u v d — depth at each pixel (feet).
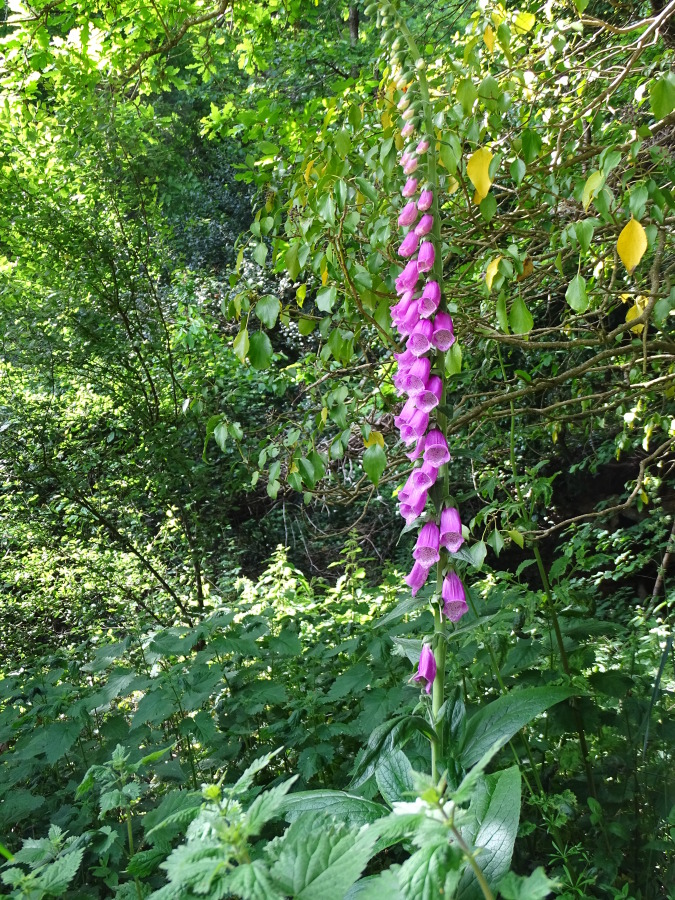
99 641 19.98
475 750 7.03
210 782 11.72
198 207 46.29
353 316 10.20
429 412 7.04
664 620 12.10
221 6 18.16
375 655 11.52
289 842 4.60
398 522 36.37
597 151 10.55
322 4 37.19
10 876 5.00
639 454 27.71
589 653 9.95
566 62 11.25
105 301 21.07
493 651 9.70
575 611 10.28
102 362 21.83
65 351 20.95
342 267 9.27
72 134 20.12
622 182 8.89
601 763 9.47
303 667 13.76
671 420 14.19
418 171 7.25
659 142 11.18
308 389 11.31
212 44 23.34
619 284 13.46
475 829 6.37
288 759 12.34
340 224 8.97
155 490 22.27
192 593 24.20
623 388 12.71
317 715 12.05
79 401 21.35
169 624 21.22
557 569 10.03
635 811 8.54
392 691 10.75
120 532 22.95
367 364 11.47
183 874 3.82
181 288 25.38
